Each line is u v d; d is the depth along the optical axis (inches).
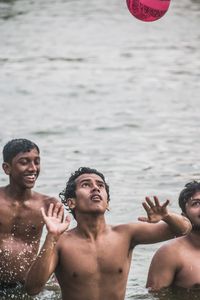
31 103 1123.3
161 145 890.1
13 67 1406.3
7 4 2172.7
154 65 1421.0
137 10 551.2
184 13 2073.1
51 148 874.8
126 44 1643.7
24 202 517.7
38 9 2094.0
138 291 485.7
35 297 482.9
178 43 1653.5
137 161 821.9
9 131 957.8
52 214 386.3
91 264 410.0
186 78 1304.1
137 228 417.4
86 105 1111.6
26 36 1721.2
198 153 855.1
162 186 729.6
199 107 1095.6
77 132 952.3
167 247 484.7
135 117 1034.7
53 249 383.9
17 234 515.8
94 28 1835.6
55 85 1251.8
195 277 475.8
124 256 415.2
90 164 808.3
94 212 406.6
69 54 1534.2
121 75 1334.9
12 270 509.7
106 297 412.2
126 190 714.8
